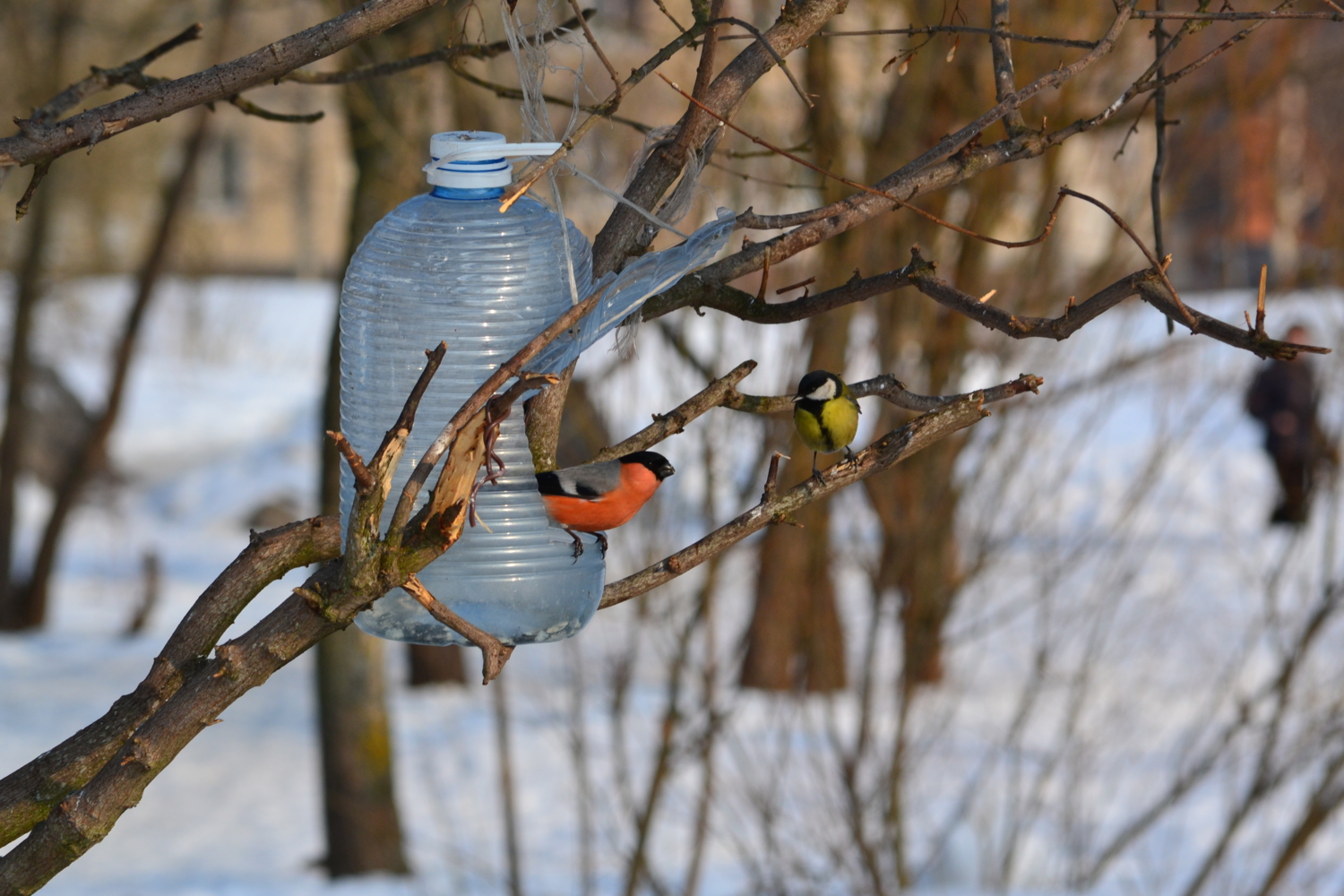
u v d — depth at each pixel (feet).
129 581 92.63
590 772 52.65
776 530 45.14
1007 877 40.37
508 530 13.50
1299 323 55.62
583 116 17.11
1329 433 46.14
